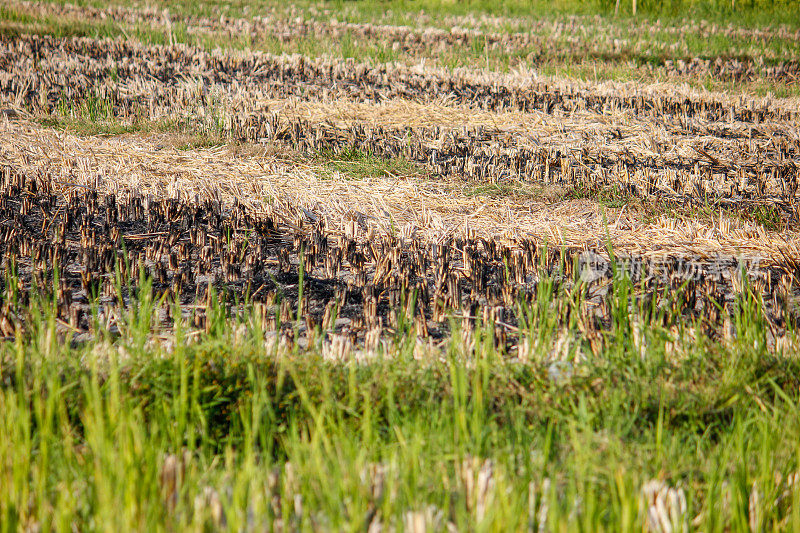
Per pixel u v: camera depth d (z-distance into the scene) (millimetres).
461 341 16562
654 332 16547
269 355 14648
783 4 105750
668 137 41844
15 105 43062
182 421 11812
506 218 27984
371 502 10180
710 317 18953
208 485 10656
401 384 13797
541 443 12383
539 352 16016
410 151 37219
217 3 108938
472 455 11352
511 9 111688
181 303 19469
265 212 27078
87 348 14672
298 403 13109
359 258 22547
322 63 62812
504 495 9570
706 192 31641
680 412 13594
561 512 10047
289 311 18766
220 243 23266
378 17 102250
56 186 29359
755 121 47625
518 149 38781
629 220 28047
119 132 39281
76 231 24750
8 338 16391
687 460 11898
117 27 79625
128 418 11250
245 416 12453
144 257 22484
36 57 59812
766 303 20562
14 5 90250
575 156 37562
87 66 56781
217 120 40656
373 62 65500
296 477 10539
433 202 29766
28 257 21969
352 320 18281
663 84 58281
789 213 29672
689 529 10086
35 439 11375
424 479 10562
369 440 11648
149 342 16297
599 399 13594
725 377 14492
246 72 59469
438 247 23141
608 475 10945
